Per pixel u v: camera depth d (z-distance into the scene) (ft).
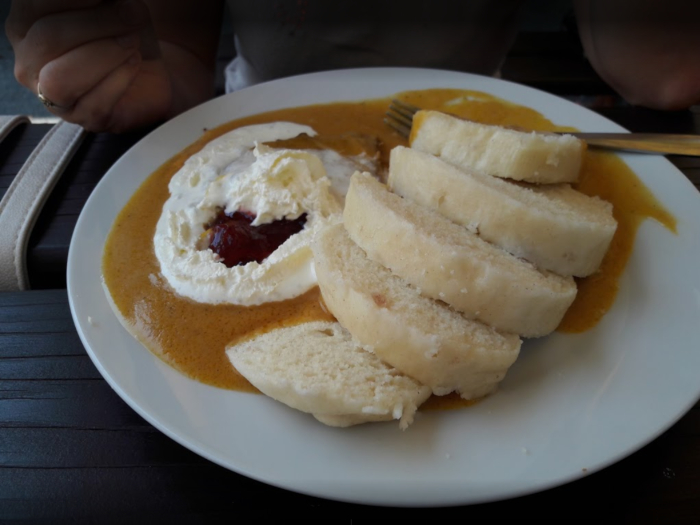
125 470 0.58
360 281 0.65
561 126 1.01
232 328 0.70
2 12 0.99
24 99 1.34
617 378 0.61
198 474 0.58
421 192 0.74
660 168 0.88
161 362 0.65
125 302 0.72
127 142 1.05
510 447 0.55
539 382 0.62
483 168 0.81
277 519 0.55
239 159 0.92
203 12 1.32
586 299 0.71
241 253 0.79
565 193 0.82
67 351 0.69
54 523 0.54
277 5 1.20
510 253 0.69
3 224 0.85
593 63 1.29
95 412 0.63
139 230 0.83
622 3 1.19
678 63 1.12
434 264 0.62
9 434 0.61
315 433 0.56
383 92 1.11
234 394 0.61
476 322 0.63
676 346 0.64
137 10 0.99
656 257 0.76
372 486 0.51
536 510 0.55
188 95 1.22
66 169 0.98
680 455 0.58
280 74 1.32
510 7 1.28
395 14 1.21
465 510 0.55
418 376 0.60
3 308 0.75
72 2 0.95
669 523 0.54
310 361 0.61
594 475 0.57
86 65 0.96
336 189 0.88
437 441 0.56
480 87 1.11
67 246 0.84
